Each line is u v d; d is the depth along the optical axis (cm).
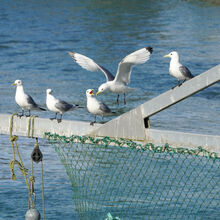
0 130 944
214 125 2631
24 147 2205
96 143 855
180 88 800
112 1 7800
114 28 5641
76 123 882
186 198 1526
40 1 8088
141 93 3216
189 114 2820
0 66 3988
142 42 4834
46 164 2022
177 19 6134
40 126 912
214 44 4659
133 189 1530
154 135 822
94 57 4281
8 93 3266
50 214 1644
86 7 7369
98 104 1191
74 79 3612
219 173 1563
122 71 1449
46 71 3841
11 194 1780
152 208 1495
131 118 834
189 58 4122
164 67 3806
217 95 3191
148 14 6600
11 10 7244
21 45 4812
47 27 5806
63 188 1812
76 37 5188
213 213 1459
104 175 1512
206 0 7669
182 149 793
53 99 1312
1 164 2038
